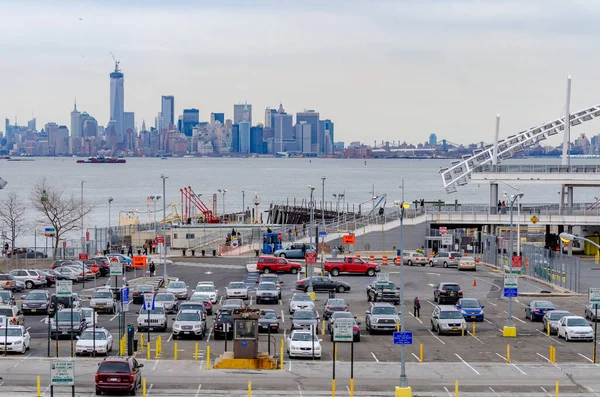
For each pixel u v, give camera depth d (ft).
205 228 524.93
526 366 200.64
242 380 181.57
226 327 202.69
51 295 294.66
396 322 245.45
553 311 254.06
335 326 169.68
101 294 279.69
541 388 178.40
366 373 191.01
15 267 398.01
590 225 471.62
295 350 205.16
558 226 502.38
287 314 276.62
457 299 301.43
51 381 145.07
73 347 215.51
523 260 399.03
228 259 446.19
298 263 394.93
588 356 213.66
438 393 172.76
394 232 469.57
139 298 301.84
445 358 210.18
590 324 246.27
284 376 186.29
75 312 231.30
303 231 492.54
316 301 307.99
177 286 309.83
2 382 176.04
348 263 384.47
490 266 433.07
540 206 514.27
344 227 476.95
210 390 171.42
